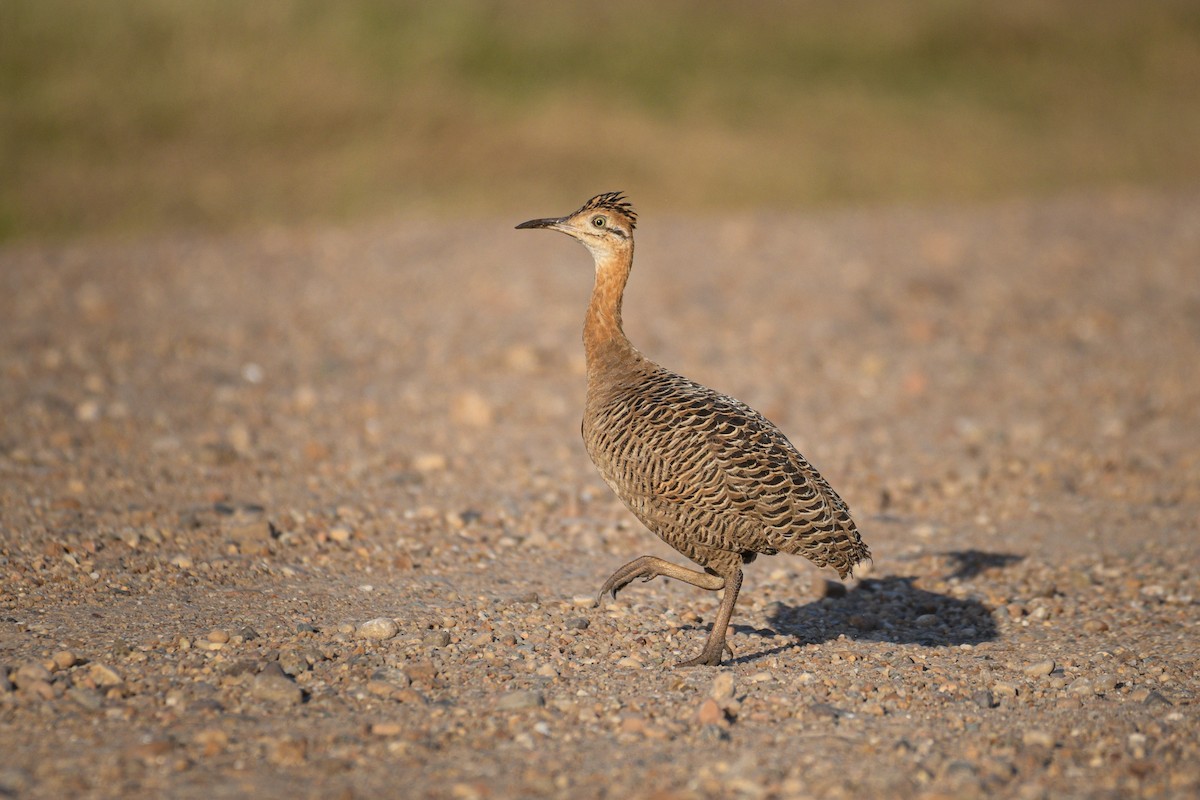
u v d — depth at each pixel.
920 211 33.75
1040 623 12.45
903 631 12.25
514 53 40.50
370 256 28.22
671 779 8.62
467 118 37.00
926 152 38.59
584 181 34.50
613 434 10.71
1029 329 23.97
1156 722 9.70
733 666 10.84
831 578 13.79
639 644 11.30
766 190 34.88
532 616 11.83
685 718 9.65
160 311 23.77
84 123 33.59
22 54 35.19
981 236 30.88
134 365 20.45
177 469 15.85
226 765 8.59
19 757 8.57
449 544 13.88
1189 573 13.72
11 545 12.71
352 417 18.73
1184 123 42.84
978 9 47.88
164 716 9.29
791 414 19.48
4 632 10.68
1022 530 15.28
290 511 14.48
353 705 9.66
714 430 10.37
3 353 20.44
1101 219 32.84
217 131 34.56
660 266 27.59
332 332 23.12
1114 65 46.59
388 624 11.09
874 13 46.72
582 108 38.41
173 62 36.34
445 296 25.48
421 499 15.46
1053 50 46.88
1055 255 29.11
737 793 8.44
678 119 38.91
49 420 17.38
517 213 32.28
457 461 17.11
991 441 18.53
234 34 37.59
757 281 26.70
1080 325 24.25
